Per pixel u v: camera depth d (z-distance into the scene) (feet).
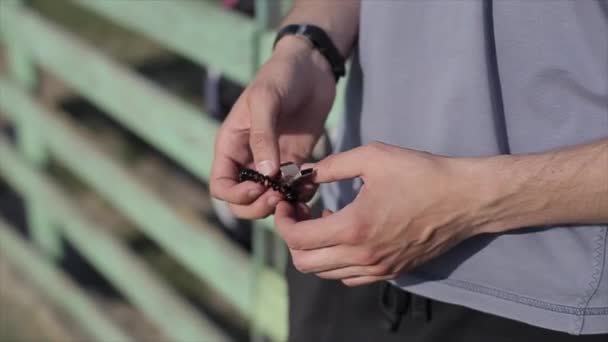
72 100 10.78
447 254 3.07
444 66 3.05
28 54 7.46
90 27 12.00
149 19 5.44
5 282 8.16
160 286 6.42
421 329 3.23
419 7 3.06
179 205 8.61
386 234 2.87
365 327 3.34
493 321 3.13
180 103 5.49
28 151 7.72
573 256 2.92
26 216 8.91
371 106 3.25
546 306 2.99
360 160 2.89
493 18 2.94
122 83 5.92
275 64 3.27
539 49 2.90
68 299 7.57
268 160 3.06
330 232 2.89
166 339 7.22
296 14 3.41
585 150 2.73
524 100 2.97
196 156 5.34
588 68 2.86
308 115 3.34
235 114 3.23
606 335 3.01
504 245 2.99
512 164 2.77
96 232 6.97
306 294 3.50
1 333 7.61
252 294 5.24
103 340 7.18
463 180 2.79
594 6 2.81
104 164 6.55
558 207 2.76
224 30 4.80
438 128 3.08
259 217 3.13
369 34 3.19
